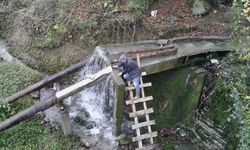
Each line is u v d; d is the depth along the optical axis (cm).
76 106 1064
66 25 1197
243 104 848
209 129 957
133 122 1000
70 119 1032
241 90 885
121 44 1077
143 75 954
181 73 1017
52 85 1121
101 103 1029
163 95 1025
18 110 1036
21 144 949
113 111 958
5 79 1116
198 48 1044
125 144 970
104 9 1170
